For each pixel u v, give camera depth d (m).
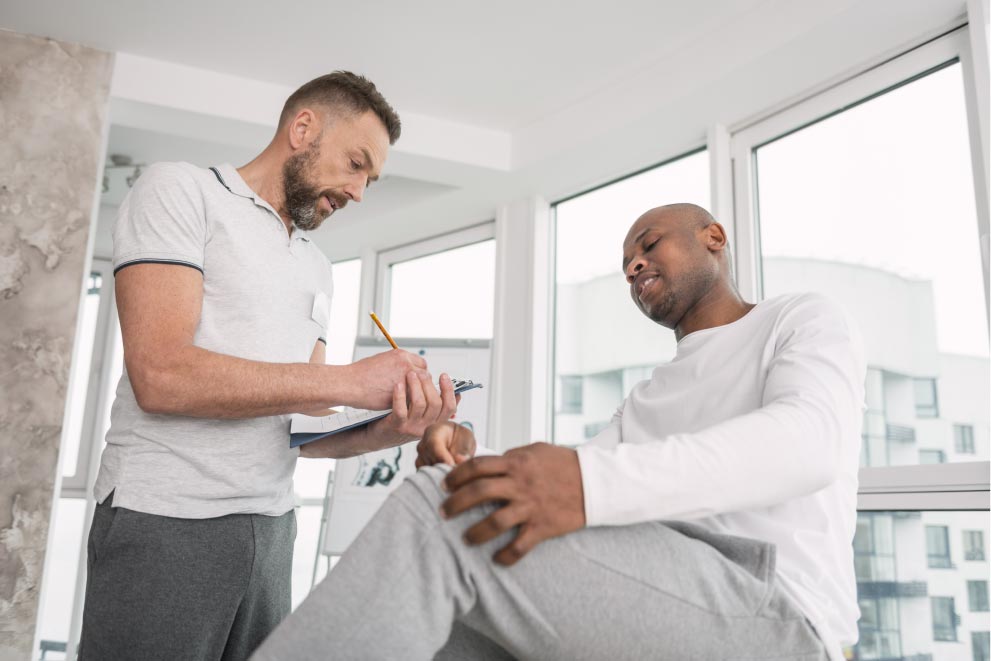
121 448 1.33
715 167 3.02
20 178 2.87
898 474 2.23
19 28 2.95
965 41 2.39
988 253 2.18
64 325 2.81
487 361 3.70
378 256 4.54
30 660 2.57
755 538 0.93
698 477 0.75
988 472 2.04
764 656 0.80
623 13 2.78
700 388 1.12
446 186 3.84
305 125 1.59
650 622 0.75
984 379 2.18
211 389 1.23
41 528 2.66
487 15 2.81
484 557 0.72
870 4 2.38
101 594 1.25
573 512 0.73
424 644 0.70
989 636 1.99
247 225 1.45
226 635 1.34
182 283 1.30
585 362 3.58
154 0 2.78
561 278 3.78
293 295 1.49
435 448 0.90
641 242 1.32
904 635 2.16
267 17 2.86
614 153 3.37
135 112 3.16
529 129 3.55
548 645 0.74
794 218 2.82
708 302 1.28
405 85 3.27
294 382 1.27
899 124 2.54
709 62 2.85
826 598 0.91
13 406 2.71
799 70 2.71
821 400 0.85
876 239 2.54
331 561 3.62
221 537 1.33
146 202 1.35
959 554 2.08
